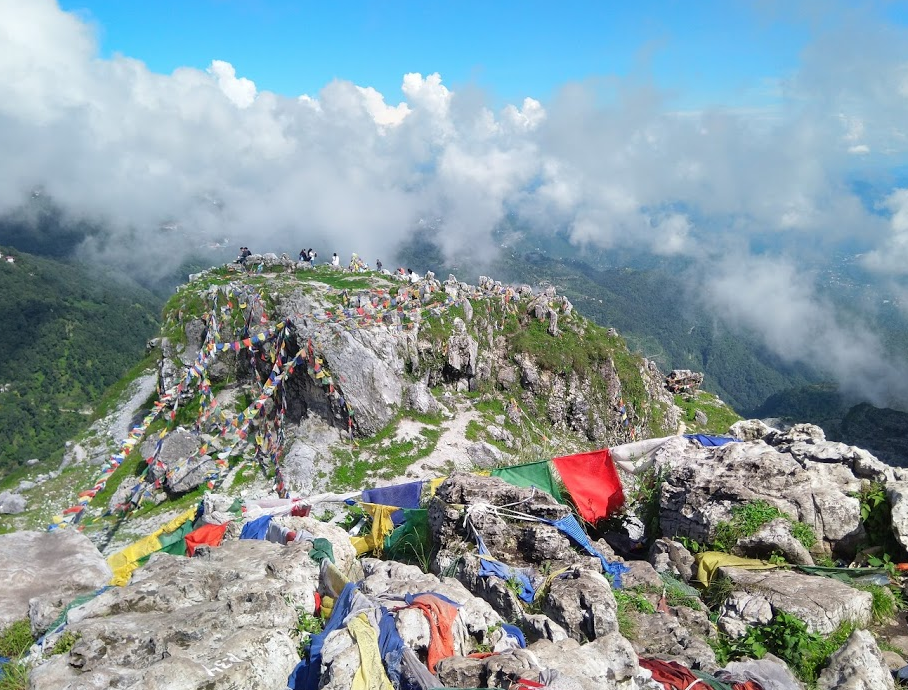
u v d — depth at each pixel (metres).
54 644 9.40
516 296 45.50
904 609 11.38
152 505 30.05
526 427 39.22
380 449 32.75
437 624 9.01
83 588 12.38
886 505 13.11
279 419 33.84
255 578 11.18
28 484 34.34
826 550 13.09
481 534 13.31
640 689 8.52
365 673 7.83
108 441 36.09
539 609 11.23
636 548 15.22
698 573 12.80
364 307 36.94
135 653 8.89
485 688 7.69
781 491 13.70
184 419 34.38
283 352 34.44
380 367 34.81
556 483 16.67
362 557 15.88
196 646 8.67
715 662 9.95
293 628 9.97
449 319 39.78
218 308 37.50
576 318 46.47
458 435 34.94
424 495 18.53
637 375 45.56
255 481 31.12
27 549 13.72
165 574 11.28
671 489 14.80
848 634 10.47
